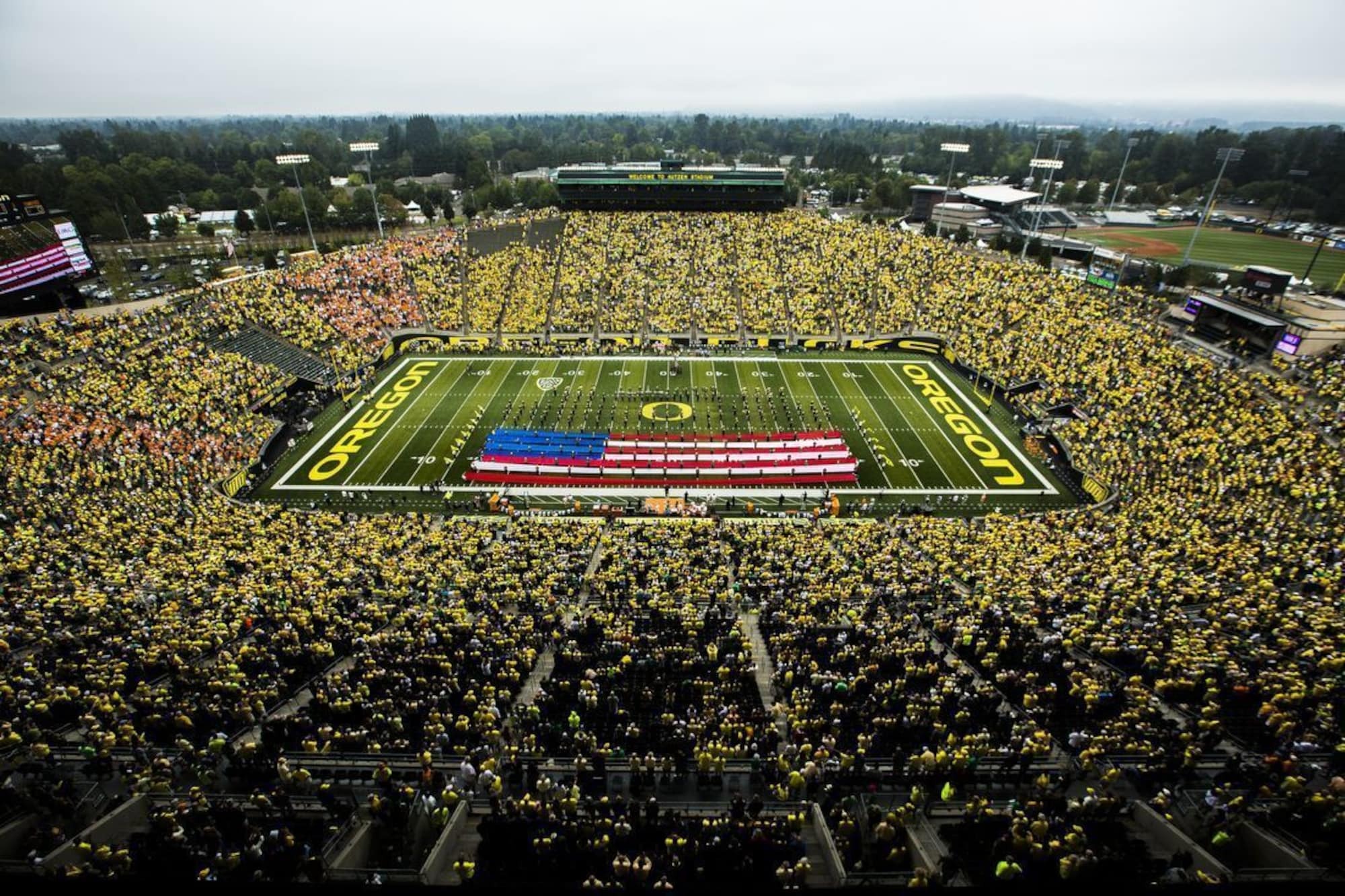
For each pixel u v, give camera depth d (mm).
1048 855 16516
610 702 24625
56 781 19625
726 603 33656
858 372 73000
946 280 83062
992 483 52906
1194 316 65438
